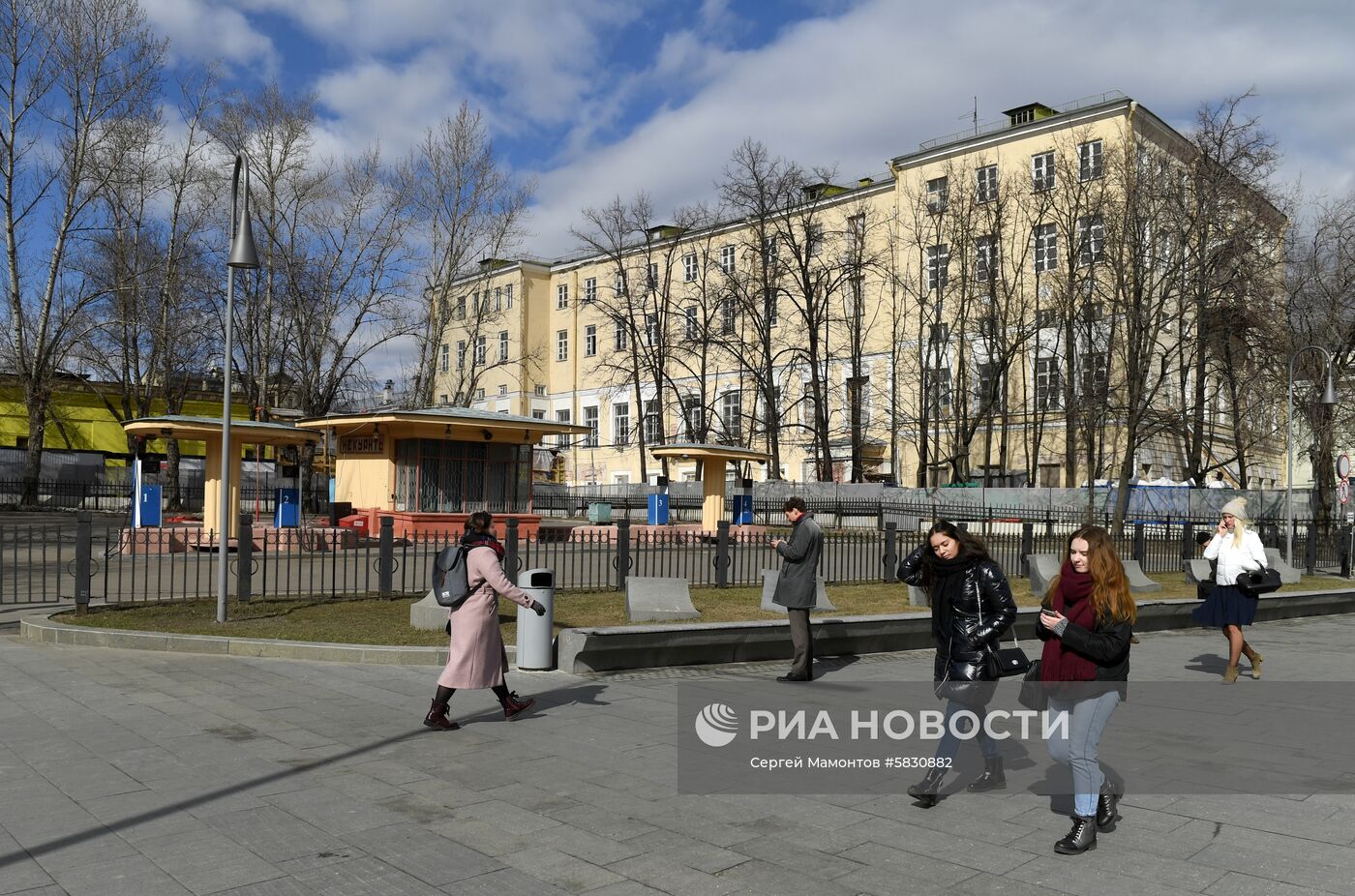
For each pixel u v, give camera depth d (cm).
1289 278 3328
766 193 4203
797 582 1005
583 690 934
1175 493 3528
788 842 523
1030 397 4369
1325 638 1557
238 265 1237
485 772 646
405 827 535
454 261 4100
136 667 993
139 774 624
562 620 1257
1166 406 3969
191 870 468
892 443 4453
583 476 6391
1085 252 3772
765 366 4719
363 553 2234
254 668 1001
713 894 450
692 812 571
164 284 3725
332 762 664
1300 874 481
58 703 824
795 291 5069
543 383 6738
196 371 4503
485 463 2775
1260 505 3653
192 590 1558
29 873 461
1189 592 1945
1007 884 465
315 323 4066
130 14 3453
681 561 1830
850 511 3391
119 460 4719
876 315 4659
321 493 4428
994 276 3975
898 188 4709
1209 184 3256
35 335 3650
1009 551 2206
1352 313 3259
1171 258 3453
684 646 1080
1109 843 527
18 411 4500
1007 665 589
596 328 6425
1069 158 3947
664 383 5906
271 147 3812
